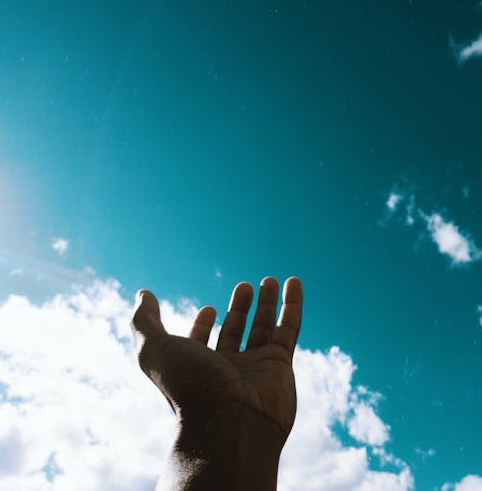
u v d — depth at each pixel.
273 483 0.33
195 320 0.47
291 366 0.41
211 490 0.30
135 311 0.40
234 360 0.42
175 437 0.34
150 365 0.37
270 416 0.36
